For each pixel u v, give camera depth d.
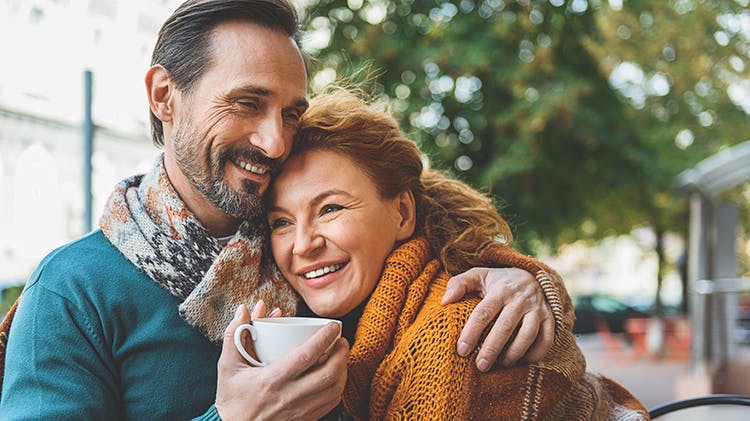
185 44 1.31
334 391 1.13
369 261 1.40
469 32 7.53
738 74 8.79
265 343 1.12
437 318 1.28
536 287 1.36
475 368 1.25
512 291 1.32
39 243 4.51
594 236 13.05
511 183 7.88
